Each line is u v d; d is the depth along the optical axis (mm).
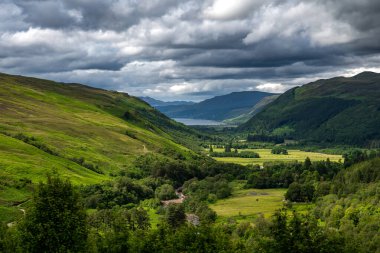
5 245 70000
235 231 142500
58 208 70000
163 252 74938
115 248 75625
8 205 149875
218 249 74688
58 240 67062
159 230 79750
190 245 75625
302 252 69625
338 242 72688
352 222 155625
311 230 72750
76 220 70438
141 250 75688
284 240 70688
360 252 76938
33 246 66500
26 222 68438
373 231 133750
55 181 73000
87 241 71062
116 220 82875
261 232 120125
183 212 165750
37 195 70938
